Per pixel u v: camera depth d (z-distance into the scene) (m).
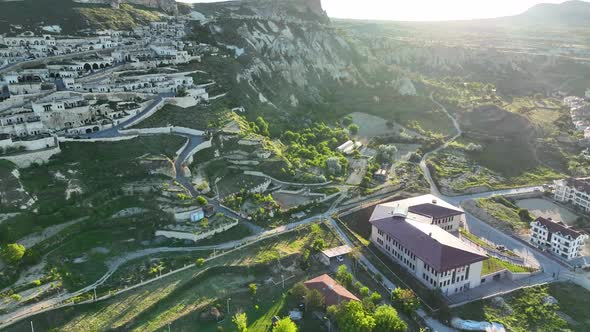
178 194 151.25
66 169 150.75
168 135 181.38
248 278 130.50
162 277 126.19
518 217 177.62
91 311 112.50
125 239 137.38
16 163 148.50
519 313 124.44
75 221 137.25
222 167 176.62
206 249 138.88
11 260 116.81
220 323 115.31
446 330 117.25
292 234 150.62
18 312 107.75
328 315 116.75
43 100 180.25
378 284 133.50
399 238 143.25
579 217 178.75
